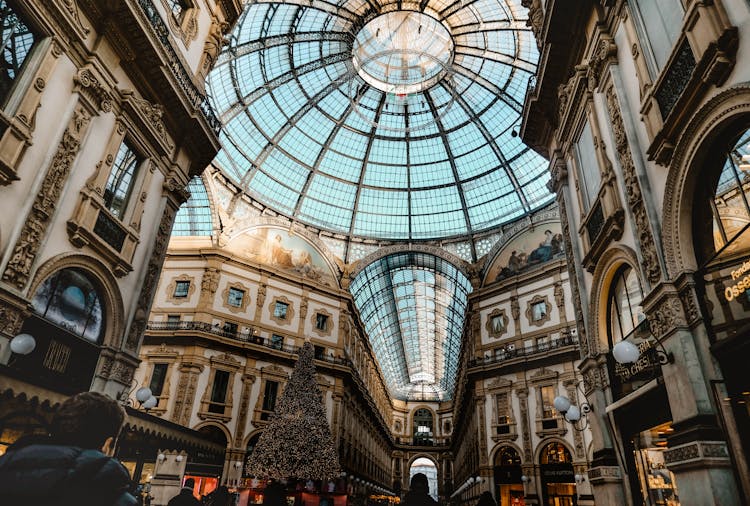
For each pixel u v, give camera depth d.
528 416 26.17
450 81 34.00
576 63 12.19
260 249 32.56
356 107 32.00
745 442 5.88
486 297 32.41
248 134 32.47
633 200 8.49
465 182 37.16
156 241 12.48
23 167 8.02
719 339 6.34
